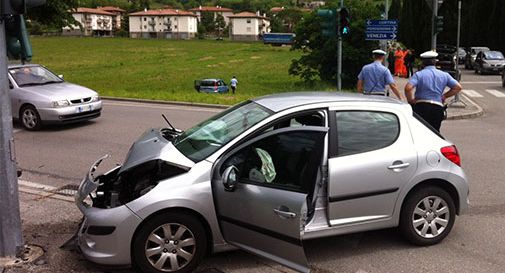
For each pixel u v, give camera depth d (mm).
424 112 7469
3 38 4656
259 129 4781
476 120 15570
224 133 5004
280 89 36125
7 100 4684
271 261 4785
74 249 5090
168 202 4418
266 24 172500
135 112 15547
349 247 5254
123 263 4453
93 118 13125
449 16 51000
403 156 5047
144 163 4758
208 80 35531
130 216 4383
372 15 30875
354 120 5016
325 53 31672
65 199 6762
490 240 5465
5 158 4715
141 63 66000
